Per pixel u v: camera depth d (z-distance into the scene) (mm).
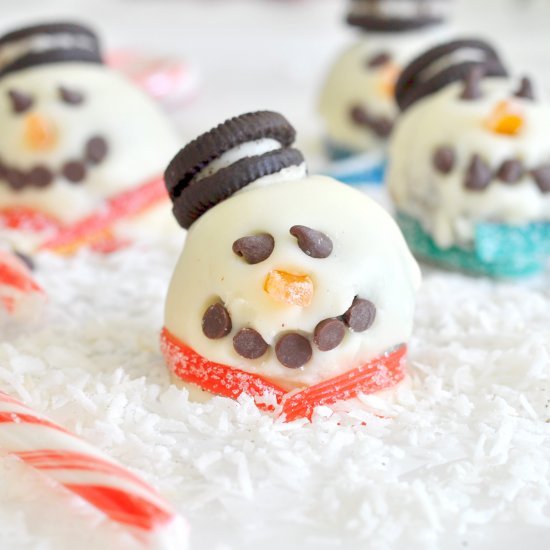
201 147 342
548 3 889
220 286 332
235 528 308
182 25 862
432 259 432
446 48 433
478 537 308
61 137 431
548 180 410
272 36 843
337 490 315
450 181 414
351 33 833
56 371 351
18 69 443
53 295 401
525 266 421
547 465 324
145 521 298
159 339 368
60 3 890
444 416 340
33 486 316
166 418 337
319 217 335
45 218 436
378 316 336
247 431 330
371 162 524
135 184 439
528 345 362
